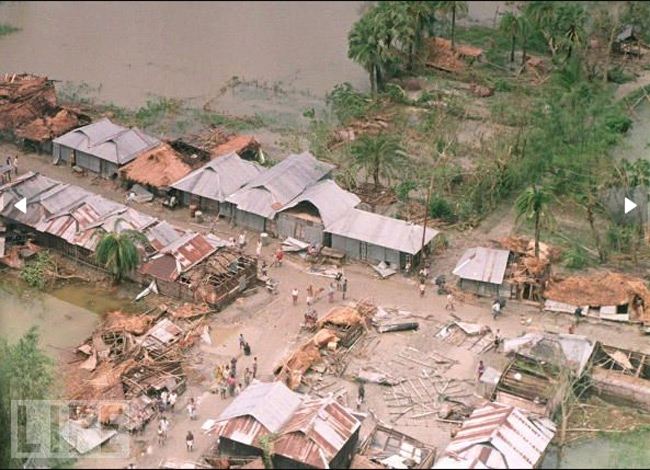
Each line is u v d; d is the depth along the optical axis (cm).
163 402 16150
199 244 19412
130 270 19200
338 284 19250
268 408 15362
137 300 18950
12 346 16850
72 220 19975
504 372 16638
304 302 18862
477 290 19012
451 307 18675
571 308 18475
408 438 15550
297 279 19525
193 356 17412
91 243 19525
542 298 18700
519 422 15250
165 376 16725
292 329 18125
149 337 17588
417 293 19175
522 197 19138
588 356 16800
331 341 17500
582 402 16700
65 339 17975
